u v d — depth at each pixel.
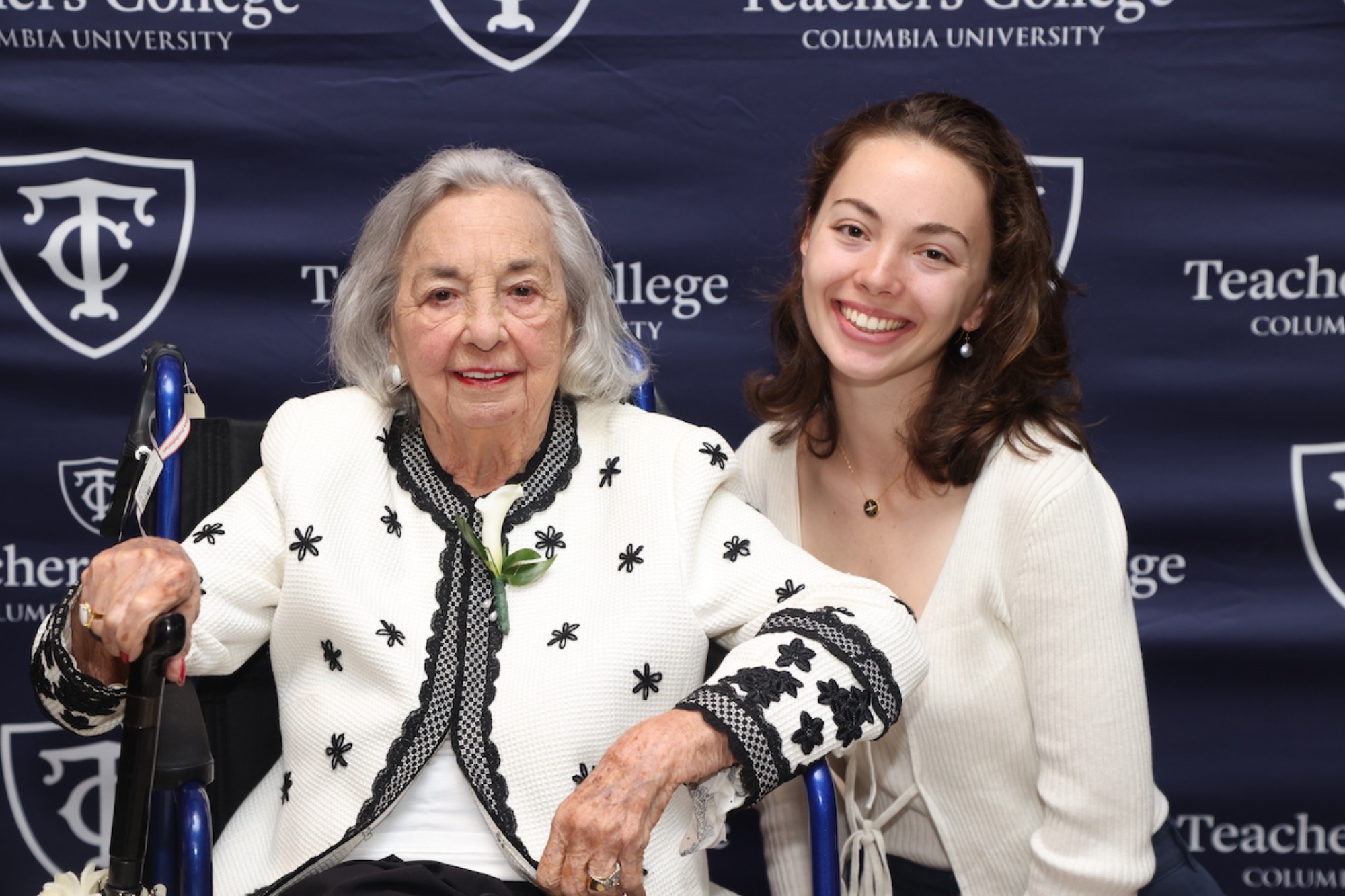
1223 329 2.21
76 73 2.13
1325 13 2.12
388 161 2.18
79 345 2.20
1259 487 2.24
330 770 1.44
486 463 1.56
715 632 1.54
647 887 1.41
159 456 1.51
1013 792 1.67
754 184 2.20
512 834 1.37
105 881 1.22
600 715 1.42
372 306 1.57
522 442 1.56
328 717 1.46
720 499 1.61
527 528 1.53
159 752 1.25
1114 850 1.55
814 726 1.32
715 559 1.54
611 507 1.55
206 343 2.21
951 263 1.58
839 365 1.63
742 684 1.32
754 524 1.58
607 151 2.19
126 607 1.19
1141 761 1.55
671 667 1.47
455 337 1.46
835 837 1.37
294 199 2.19
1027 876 1.69
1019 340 1.63
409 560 1.52
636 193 2.20
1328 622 2.25
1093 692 1.54
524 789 1.40
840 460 1.79
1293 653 2.26
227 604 1.49
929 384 1.69
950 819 1.70
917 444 1.64
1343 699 2.27
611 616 1.47
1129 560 2.27
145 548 1.26
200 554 1.50
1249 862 2.31
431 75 2.16
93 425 2.22
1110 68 2.15
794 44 2.16
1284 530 2.24
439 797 1.43
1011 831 1.68
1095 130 2.17
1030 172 1.64
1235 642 2.27
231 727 1.61
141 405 1.55
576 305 1.59
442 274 1.47
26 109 2.13
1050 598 1.55
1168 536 2.26
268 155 2.17
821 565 1.54
